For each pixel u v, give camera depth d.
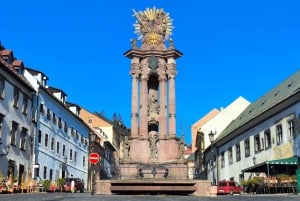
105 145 75.88
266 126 40.72
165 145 39.53
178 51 41.59
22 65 42.38
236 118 60.91
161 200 19.02
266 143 40.66
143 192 29.36
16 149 38.47
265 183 33.19
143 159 38.97
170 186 29.16
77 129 60.00
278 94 43.59
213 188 29.17
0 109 35.50
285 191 31.00
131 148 39.22
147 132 40.00
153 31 42.25
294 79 42.59
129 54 41.53
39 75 47.28
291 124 35.53
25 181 36.72
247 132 46.06
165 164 38.38
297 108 34.28
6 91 36.88
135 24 42.44
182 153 38.62
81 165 61.50
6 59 40.03
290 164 32.53
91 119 82.00
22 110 40.44
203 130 65.75
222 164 55.50
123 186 29.50
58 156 50.88
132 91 40.84
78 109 61.88
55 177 49.53
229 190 38.97
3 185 30.53
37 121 44.06
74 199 18.83
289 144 35.47
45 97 46.66
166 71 41.44
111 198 20.53
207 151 63.75
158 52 41.53
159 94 41.19
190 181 29.28
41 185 37.91
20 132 39.66
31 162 41.94
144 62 41.53
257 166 34.72
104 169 74.75
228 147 52.91
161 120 40.25
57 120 50.97
